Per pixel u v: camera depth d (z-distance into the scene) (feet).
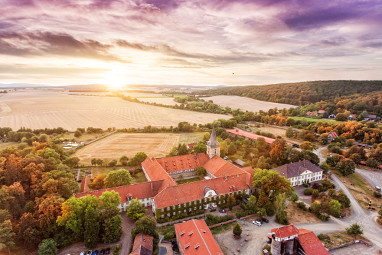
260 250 273.33
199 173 457.27
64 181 345.72
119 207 342.23
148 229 276.82
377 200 392.06
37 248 272.31
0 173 345.72
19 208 297.74
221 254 227.20
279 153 511.81
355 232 290.35
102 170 496.23
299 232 276.21
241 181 391.86
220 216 339.36
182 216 335.88
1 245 239.91
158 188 370.32
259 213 326.85
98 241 284.41
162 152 617.21
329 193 370.94
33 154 448.65
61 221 276.82
